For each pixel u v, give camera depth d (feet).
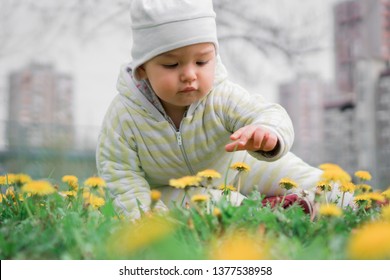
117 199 9.19
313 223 6.82
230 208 6.56
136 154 9.66
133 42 9.07
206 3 8.77
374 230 5.09
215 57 8.96
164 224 6.29
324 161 32.07
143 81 9.54
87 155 26.05
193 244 5.71
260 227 5.97
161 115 9.48
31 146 25.72
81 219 6.78
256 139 8.05
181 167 9.80
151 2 8.71
